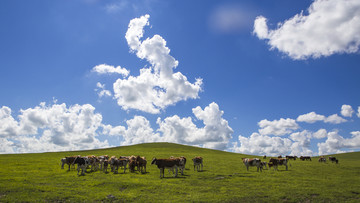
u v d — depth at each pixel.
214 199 19.38
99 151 77.25
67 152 75.94
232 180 27.22
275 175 31.31
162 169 29.31
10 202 17.03
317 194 21.39
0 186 21.02
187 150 88.06
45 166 37.06
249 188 23.36
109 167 38.16
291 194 21.17
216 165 42.28
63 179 25.91
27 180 24.53
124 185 23.41
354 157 96.19
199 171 34.28
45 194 19.22
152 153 66.44
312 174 33.72
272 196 20.45
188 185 24.50
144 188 22.66
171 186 23.55
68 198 18.80
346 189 23.34
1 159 47.09
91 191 21.06
